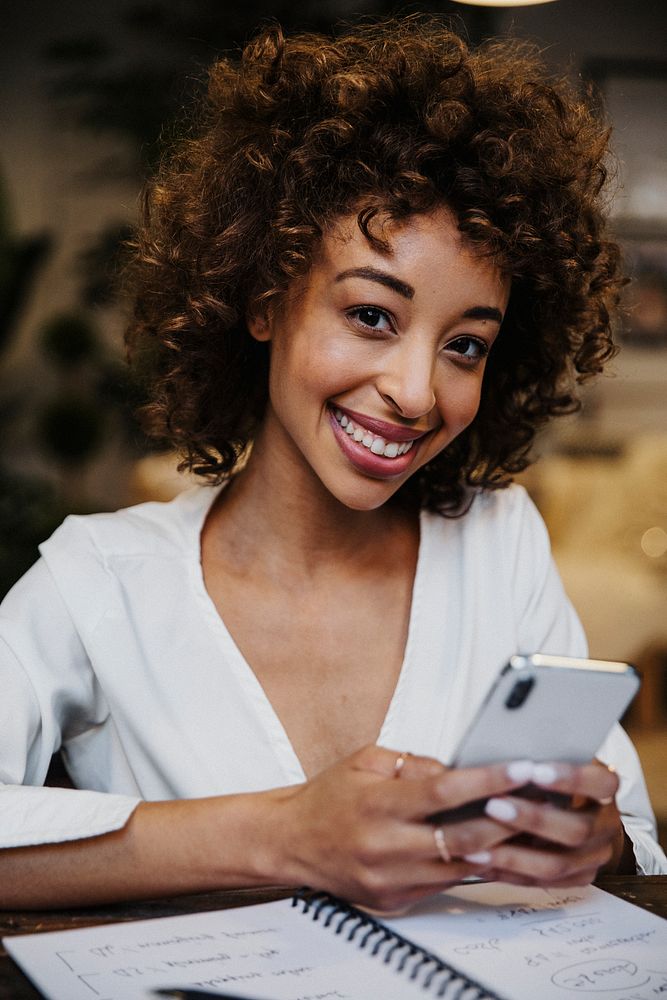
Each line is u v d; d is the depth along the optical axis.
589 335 1.14
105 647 0.99
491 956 0.67
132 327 1.23
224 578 1.04
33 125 4.89
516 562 1.11
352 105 0.93
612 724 0.65
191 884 0.76
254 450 1.05
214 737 0.98
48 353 4.56
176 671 1.00
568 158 1.02
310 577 1.04
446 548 1.09
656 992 0.63
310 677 1.02
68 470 4.73
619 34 4.84
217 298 1.02
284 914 0.72
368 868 0.68
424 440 0.93
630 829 0.99
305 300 0.91
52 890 0.78
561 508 4.00
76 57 3.63
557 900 0.76
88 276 3.81
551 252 0.99
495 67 1.08
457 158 0.91
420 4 2.83
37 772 0.97
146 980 0.63
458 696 1.03
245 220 1.00
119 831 0.78
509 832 0.66
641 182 4.82
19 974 0.65
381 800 0.67
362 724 1.02
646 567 3.73
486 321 0.90
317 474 0.95
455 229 0.87
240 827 0.76
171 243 1.09
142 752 1.00
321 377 0.90
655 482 4.02
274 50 1.05
